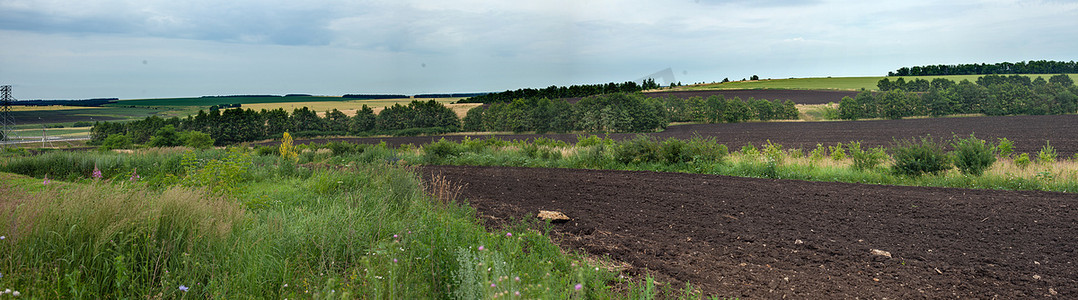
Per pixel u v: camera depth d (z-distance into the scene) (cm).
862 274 489
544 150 1975
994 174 1134
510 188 1116
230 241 442
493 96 9494
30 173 1380
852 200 886
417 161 2019
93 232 377
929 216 748
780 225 710
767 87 9919
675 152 1570
